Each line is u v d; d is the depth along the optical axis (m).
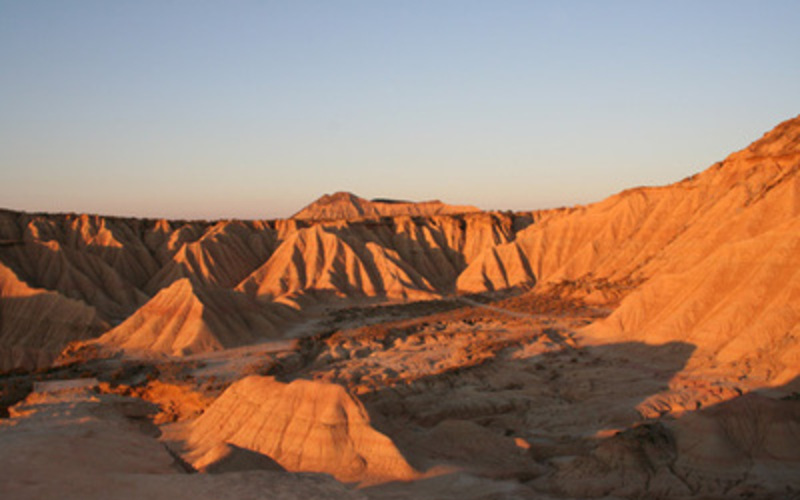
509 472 37.00
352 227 162.75
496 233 165.62
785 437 35.09
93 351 77.50
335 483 15.71
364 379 65.00
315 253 139.00
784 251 62.06
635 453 34.84
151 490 13.71
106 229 139.88
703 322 64.50
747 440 35.28
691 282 71.88
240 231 160.25
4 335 95.56
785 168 94.12
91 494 12.94
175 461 17.14
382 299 131.00
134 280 132.12
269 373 66.88
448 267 158.75
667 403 48.69
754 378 51.84
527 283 136.38
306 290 128.25
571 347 75.31
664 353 63.31
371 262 142.25
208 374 66.50
